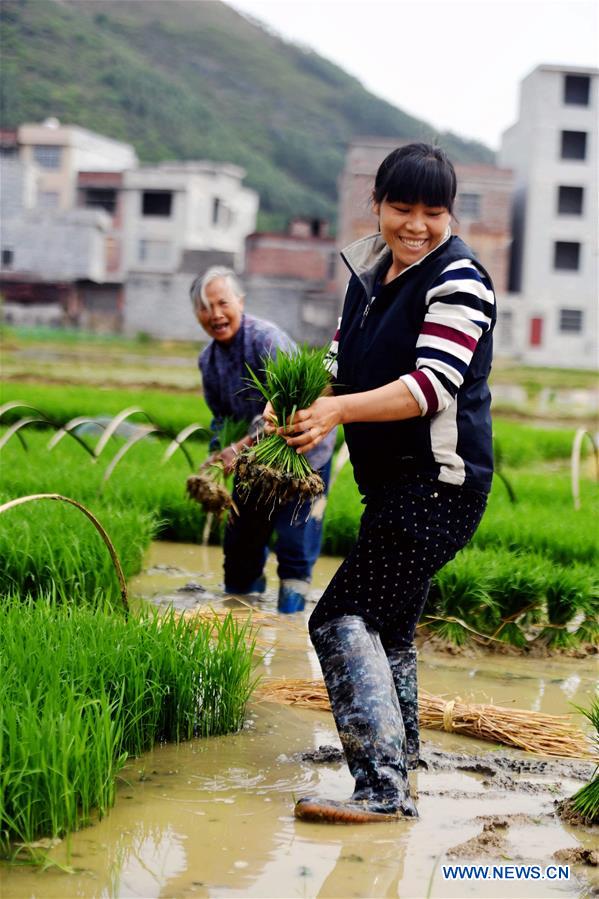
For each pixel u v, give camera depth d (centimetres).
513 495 930
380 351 350
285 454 365
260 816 346
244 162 14100
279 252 5609
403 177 340
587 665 573
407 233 344
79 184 6097
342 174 5303
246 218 7319
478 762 407
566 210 5134
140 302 5434
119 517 718
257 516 622
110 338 5316
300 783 379
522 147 5278
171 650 427
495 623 596
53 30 15162
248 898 291
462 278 339
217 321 632
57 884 296
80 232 5669
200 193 6184
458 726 445
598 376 4894
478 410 349
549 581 598
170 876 303
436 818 350
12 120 12631
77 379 3481
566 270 5150
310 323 5328
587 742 434
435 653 581
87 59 14938
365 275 364
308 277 5622
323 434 335
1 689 350
